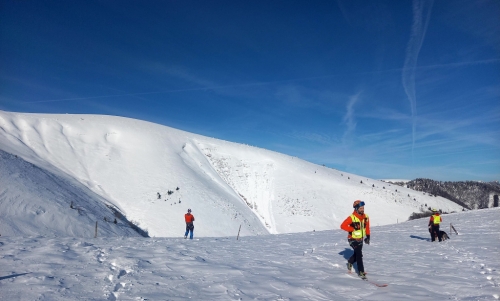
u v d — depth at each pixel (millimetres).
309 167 75188
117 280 6566
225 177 62656
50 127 54281
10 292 5496
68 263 7848
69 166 45375
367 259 10312
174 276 7098
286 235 20969
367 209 58125
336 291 6332
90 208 29219
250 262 9258
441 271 8453
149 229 34594
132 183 44656
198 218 38562
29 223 20016
